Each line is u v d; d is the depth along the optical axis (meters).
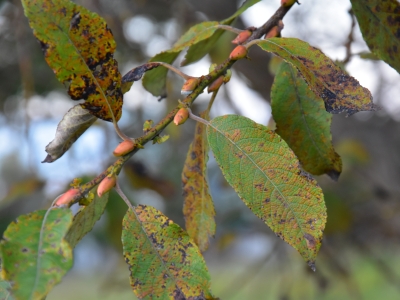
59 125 0.35
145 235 0.34
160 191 0.64
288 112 0.40
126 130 0.91
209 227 0.38
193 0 0.74
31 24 0.32
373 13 0.39
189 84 0.35
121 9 0.88
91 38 0.33
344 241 0.91
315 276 0.86
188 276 0.34
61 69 0.33
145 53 0.87
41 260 0.30
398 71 0.39
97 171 0.65
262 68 0.73
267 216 0.33
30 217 0.31
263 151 0.34
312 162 0.41
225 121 0.34
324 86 0.34
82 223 0.36
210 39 0.42
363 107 0.34
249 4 0.40
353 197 0.89
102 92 0.34
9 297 0.33
